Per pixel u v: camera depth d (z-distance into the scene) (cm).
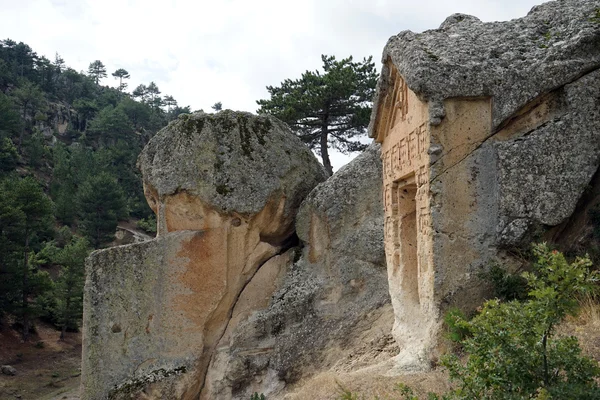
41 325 3709
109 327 1196
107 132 8250
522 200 721
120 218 5509
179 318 1190
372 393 648
